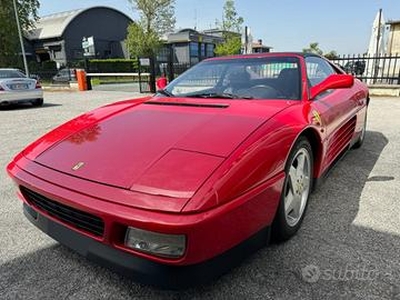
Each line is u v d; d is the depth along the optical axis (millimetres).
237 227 1520
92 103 10695
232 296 1684
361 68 11586
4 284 1838
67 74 18109
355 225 2357
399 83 10648
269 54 2996
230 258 1539
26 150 2104
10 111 9008
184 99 2562
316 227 2338
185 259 1382
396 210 2578
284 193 1932
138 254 1443
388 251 2031
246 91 2656
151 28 29375
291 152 1964
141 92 13883
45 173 1754
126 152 1723
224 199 1427
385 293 1674
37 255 2107
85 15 36531
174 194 1398
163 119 2096
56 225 1739
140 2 28594
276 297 1669
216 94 2672
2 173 3734
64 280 1860
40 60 37594
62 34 34469
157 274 1430
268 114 2033
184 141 1733
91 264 2000
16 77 9672
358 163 3732
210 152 1613
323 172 2654
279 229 1980
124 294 1735
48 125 6785
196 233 1346
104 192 1494
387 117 6555
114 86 18031
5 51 27328
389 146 4426
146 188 1450
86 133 2064
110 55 39938
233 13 23734
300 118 2121
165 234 1346
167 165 1556
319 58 3324
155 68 13977
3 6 26656
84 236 1604
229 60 3064
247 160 1584
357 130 3824
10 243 2258
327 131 2551
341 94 3156
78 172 1664
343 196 2854
